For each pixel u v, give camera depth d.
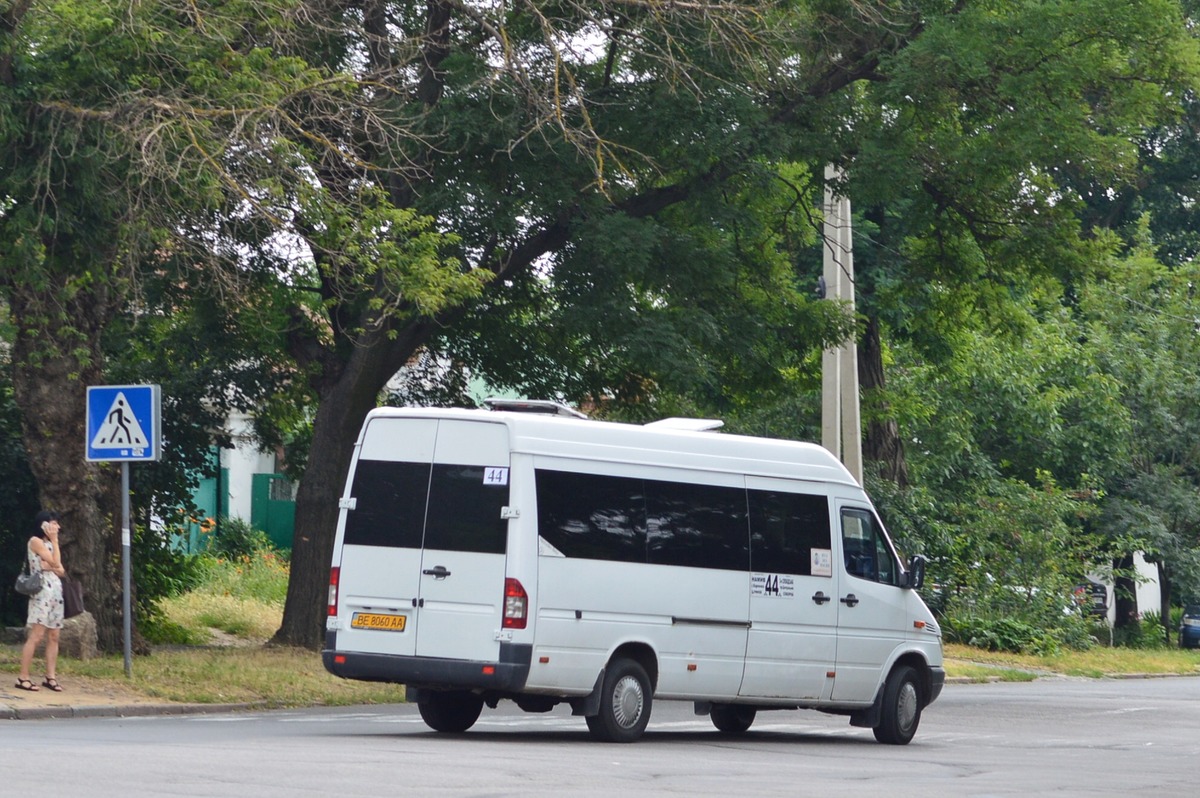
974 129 74.50
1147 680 107.94
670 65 66.62
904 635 55.28
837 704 53.22
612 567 47.50
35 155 57.22
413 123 65.69
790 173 85.00
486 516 46.09
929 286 90.12
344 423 74.06
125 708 53.97
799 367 90.69
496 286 73.50
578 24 67.56
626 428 49.03
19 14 56.28
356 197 61.84
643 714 48.16
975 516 124.69
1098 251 79.44
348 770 34.69
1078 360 139.62
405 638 46.41
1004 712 71.25
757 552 51.41
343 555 47.59
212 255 61.75
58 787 29.50
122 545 63.50
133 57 58.50
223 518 132.00
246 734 45.81
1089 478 129.38
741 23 67.31
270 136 58.88
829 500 53.91
